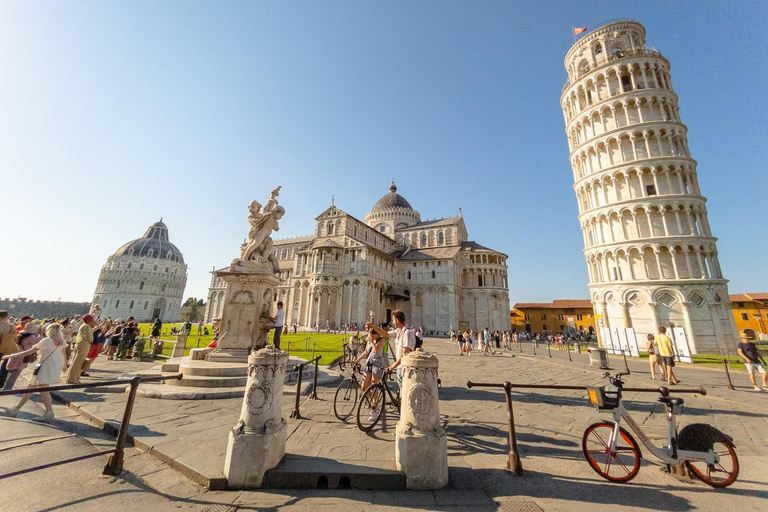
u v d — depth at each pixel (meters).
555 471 5.84
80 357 11.79
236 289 12.73
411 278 74.75
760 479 5.63
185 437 6.91
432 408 5.57
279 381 5.92
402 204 91.88
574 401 11.19
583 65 47.28
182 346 17.08
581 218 44.09
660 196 36.38
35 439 6.84
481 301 74.50
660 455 5.59
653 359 17.44
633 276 37.03
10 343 11.04
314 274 64.25
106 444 6.88
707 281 33.38
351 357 16.66
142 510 4.44
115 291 136.38
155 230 165.62
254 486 5.12
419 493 5.04
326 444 6.64
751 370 13.97
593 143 42.44
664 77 42.00
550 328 86.00
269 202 13.95
